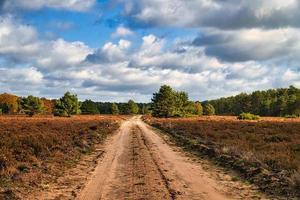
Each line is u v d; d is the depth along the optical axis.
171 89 118.62
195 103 166.12
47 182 14.90
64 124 58.47
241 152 21.88
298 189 12.95
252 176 16.06
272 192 13.15
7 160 17.80
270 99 187.25
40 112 127.25
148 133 48.81
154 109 118.50
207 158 23.06
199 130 47.72
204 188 13.98
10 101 154.00
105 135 43.81
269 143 29.70
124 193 13.04
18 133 35.62
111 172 17.61
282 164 17.62
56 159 20.66
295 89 190.00
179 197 12.43
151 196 12.55
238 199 12.22
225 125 57.97
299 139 33.06
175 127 55.97
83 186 14.29
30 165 17.91
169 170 18.25
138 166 19.55
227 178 16.14
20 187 13.55
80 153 24.92
